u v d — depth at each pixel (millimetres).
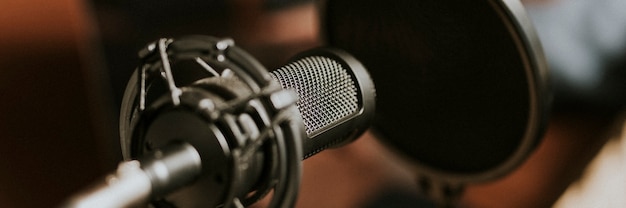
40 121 1092
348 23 811
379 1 765
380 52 797
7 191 1099
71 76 1117
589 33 1256
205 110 547
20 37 1025
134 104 596
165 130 569
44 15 1046
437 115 796
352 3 792
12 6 997
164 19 1497
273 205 575
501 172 791
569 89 1216
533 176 1229
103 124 1183
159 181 533
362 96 685
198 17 1554
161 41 583
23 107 1062
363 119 689
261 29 1605
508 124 755
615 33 1257
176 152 549
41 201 1147
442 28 741
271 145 561
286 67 673
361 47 813
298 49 1541
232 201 558
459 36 737
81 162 1178
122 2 1386
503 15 695
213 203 562
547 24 1258
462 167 822
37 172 1119
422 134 823
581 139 1251
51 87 1090
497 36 715
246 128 553
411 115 814
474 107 769
